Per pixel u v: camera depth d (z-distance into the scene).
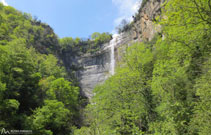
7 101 12.94
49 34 63.25
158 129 6.99
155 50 17.70
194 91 8.88
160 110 8.61
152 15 34.19
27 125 14.05
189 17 4.79
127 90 11.99
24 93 19.09
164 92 8.52
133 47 16.17
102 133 9.77
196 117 6.80
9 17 48.88
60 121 21.16
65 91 28.61
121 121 10.07
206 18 4.69
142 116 10.52
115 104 13.53
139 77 11.98
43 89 24.47
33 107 20.41
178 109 7.30
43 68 35.34
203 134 5.72
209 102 5.98
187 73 9.39
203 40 5.33
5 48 16.23
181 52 6.44
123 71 13.52
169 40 5.85
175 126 6.44
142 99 10.83
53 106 19.62
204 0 4.48
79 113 32.44
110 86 16.64
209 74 6.48
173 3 4.81
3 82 14.41
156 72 9.91
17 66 17.81
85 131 10.88
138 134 7.04
